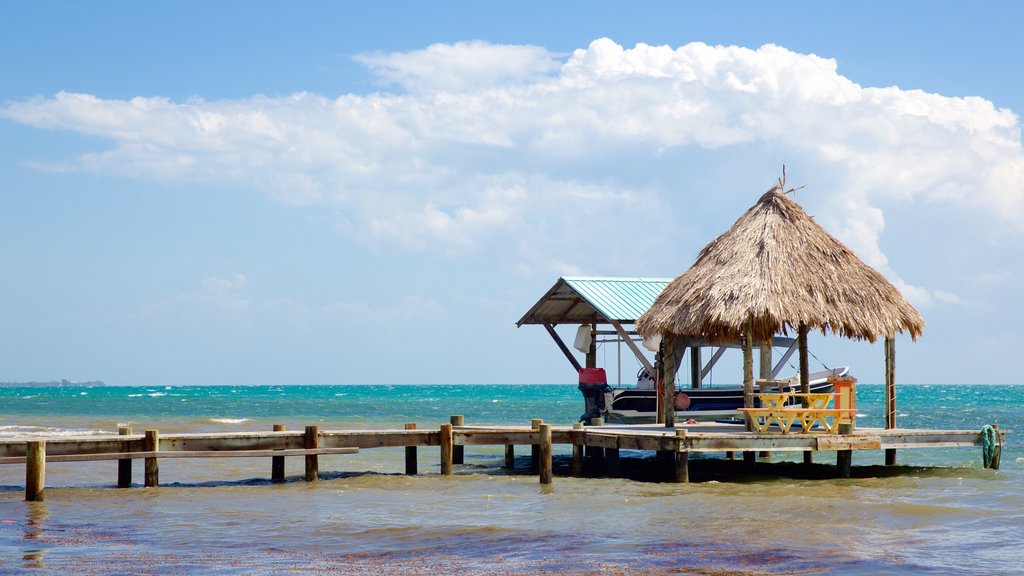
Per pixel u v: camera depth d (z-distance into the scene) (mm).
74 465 26750
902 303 23156
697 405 29375
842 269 22719
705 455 30297
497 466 26672
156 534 15891
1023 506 18391
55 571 13078
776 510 17922
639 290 30453
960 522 16719
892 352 24641
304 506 18750
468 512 18031
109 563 13609
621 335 28172
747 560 13734
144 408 81688
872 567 13250
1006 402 112812
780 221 23094
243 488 21156
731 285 21859
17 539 15422
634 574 12914
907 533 15758
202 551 14508
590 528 16328
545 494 20141
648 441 21094
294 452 21141
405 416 68375
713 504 18641
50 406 85125
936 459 29797
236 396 138625
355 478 22562
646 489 20734
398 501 19359
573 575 12852
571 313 33250
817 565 13391
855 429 23578
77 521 17094
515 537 15516
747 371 22797
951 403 109562
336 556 14141
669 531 16016
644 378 31031
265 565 13500
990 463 23359
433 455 30781
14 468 25719
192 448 20609
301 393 174500
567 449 32219
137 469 25906
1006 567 13250
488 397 141375
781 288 21562
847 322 21688
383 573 12992
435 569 13242
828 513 17531
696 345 29641
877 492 20266
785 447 21031
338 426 49219
